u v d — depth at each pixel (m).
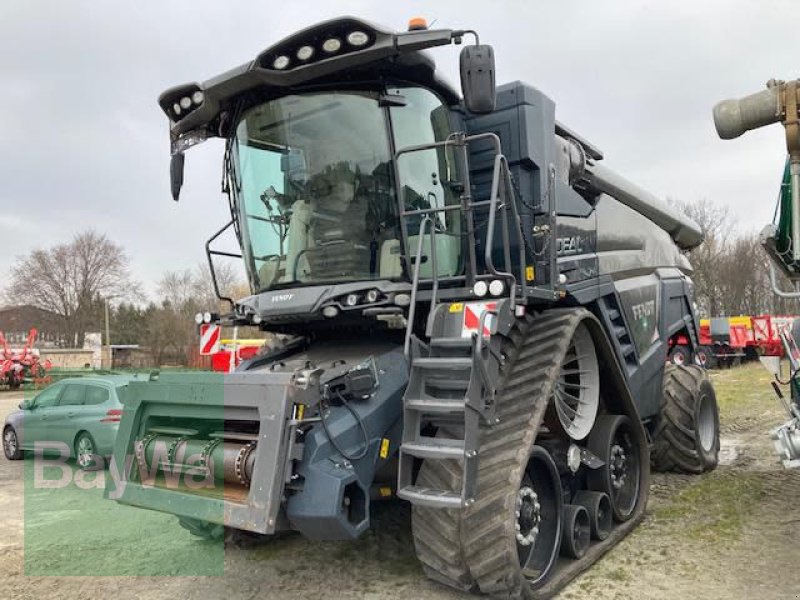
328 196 4.91
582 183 6.56
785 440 4.95
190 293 70.94
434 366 4.09
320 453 3.94
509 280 4.32
